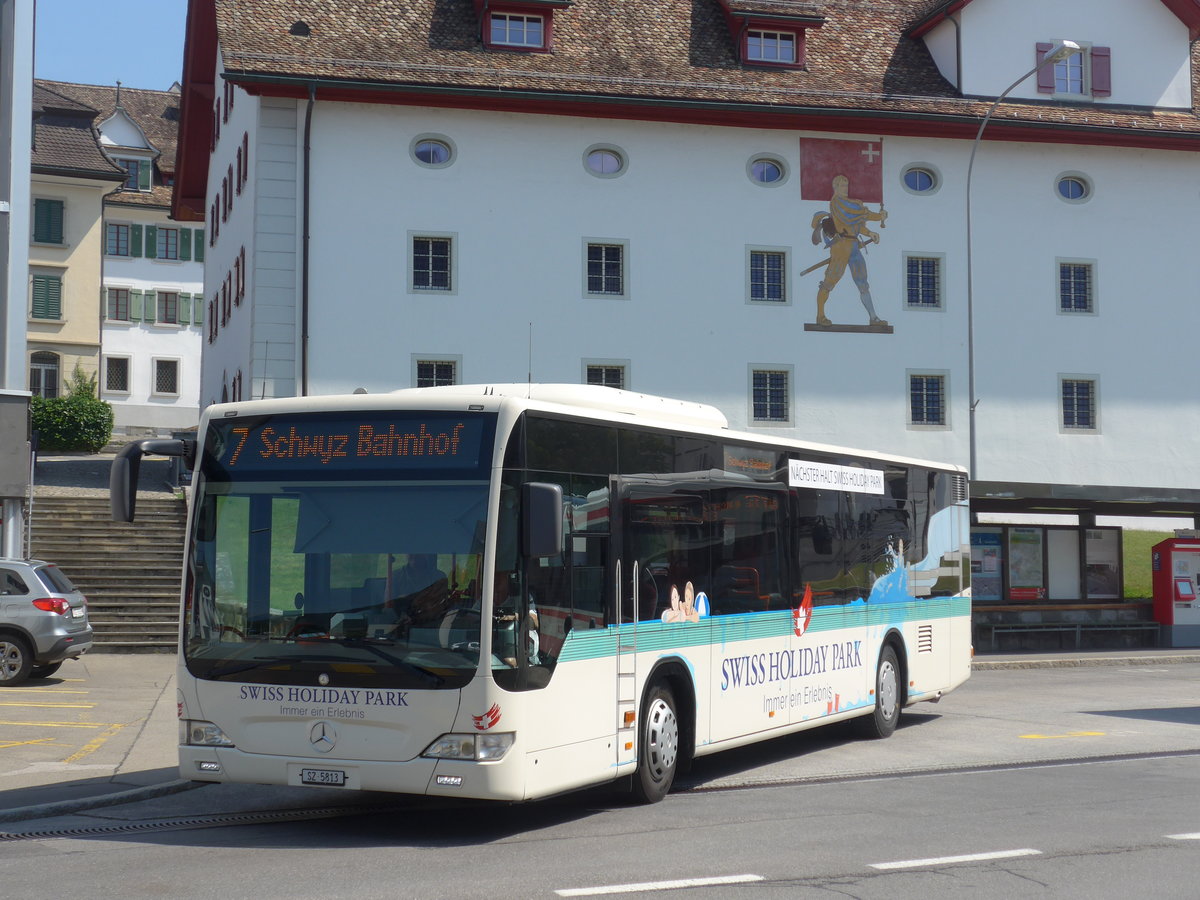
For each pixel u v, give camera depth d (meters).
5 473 20.44
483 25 33.84
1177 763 13.39
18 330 21.25
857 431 34.81
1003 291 35.88
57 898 7.46
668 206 34.06
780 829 9.77
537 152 33.34
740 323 34.34
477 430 9.37
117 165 59.44
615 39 34.97
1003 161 36.12
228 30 32.31
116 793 11.02
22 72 21.55
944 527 17.33
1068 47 29.27
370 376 32.12
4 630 18.58
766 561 12.87
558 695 9.61
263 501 9.66
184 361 63.06
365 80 31.83
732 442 12.40
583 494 10.12
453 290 32.72
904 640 15.93
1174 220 37.06
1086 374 36.25
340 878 8.03
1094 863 8.56
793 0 36.16
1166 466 36.59
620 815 10.41
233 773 9.48
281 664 9.38
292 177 32.16
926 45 37.34
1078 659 26.05
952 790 11.69
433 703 9.05
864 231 35.16
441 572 9.20
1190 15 37.31
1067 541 28.73
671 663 11.16
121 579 25.50
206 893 7.60
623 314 33.62
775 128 34.72
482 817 10.34
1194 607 28.78
